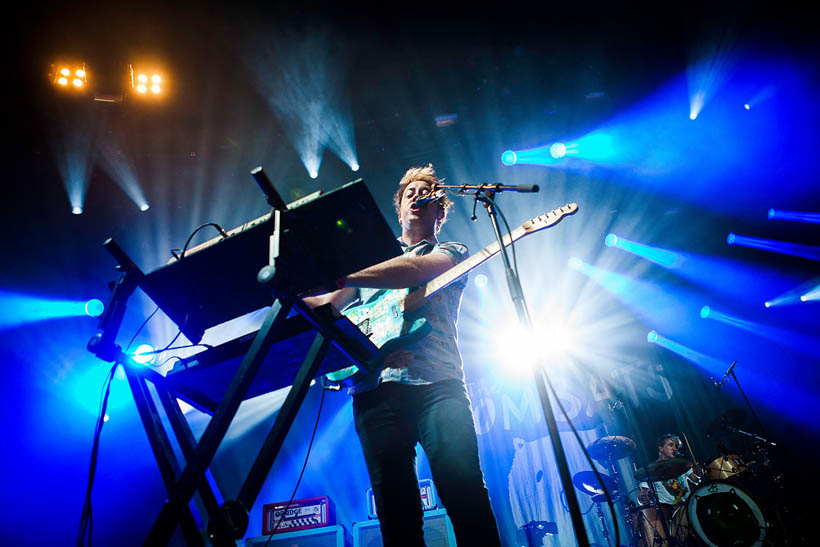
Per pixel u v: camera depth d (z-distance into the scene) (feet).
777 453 22.49
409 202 9.05
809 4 22.81
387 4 24.79
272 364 6.51
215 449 4.92
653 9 24.75
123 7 23.03
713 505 17.81
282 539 17.30
